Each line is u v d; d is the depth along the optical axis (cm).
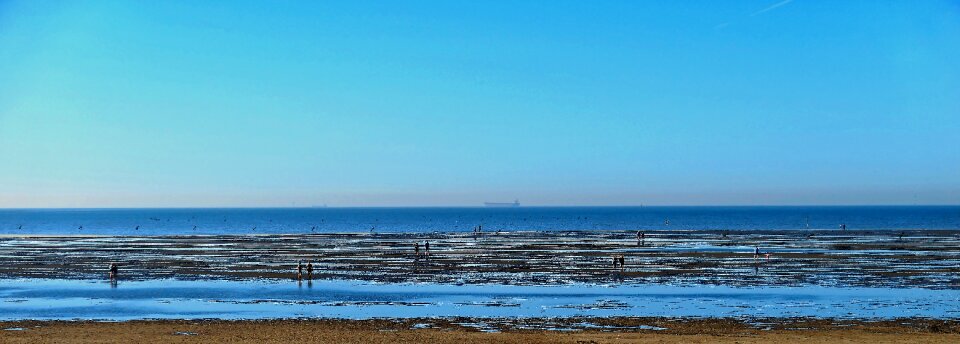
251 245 11588
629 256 8694
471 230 19388
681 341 3303
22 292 5481
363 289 5591
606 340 3334
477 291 5453
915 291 5391
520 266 7400
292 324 3919
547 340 3331
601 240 12638
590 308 4634
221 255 9238
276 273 6794
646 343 3250
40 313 4481
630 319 4116
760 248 10162
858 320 4091
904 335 3538
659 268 7131
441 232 17425
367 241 12688
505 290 5509
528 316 4303
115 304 4853
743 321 4069
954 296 5112
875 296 5131
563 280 6134
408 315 4394
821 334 3581
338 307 4712
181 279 6334
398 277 6412
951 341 3338
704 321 4056
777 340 3347
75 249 10656
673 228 19625
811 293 5294
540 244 11425
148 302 4941
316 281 6147
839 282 5938
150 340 3291
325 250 10131
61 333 3506
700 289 5538
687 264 7556
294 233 17512
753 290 5472
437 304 4822
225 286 5806
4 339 3272
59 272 7000
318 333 3534
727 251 9562
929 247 10238
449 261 8069
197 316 4362
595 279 6200
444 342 3272
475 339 3347
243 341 3272
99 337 3375
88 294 5356
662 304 4788
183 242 12669
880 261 7844
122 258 8769
